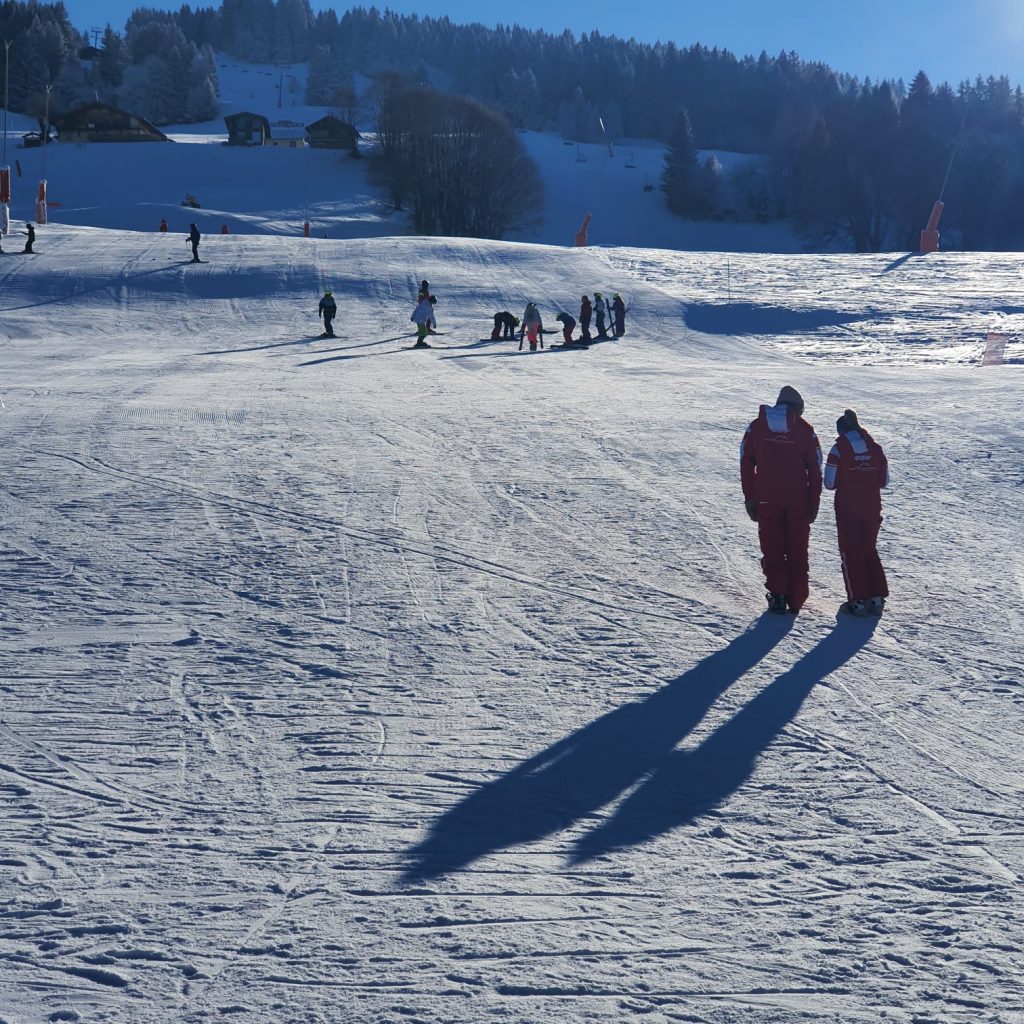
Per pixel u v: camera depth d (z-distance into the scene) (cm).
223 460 1376
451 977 381
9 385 2112
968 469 1370
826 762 573
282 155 12475
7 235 5119
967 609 852
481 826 495
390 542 1015
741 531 1084
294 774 543
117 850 464
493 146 10012
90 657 702
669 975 384
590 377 2370
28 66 17550
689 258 5375
